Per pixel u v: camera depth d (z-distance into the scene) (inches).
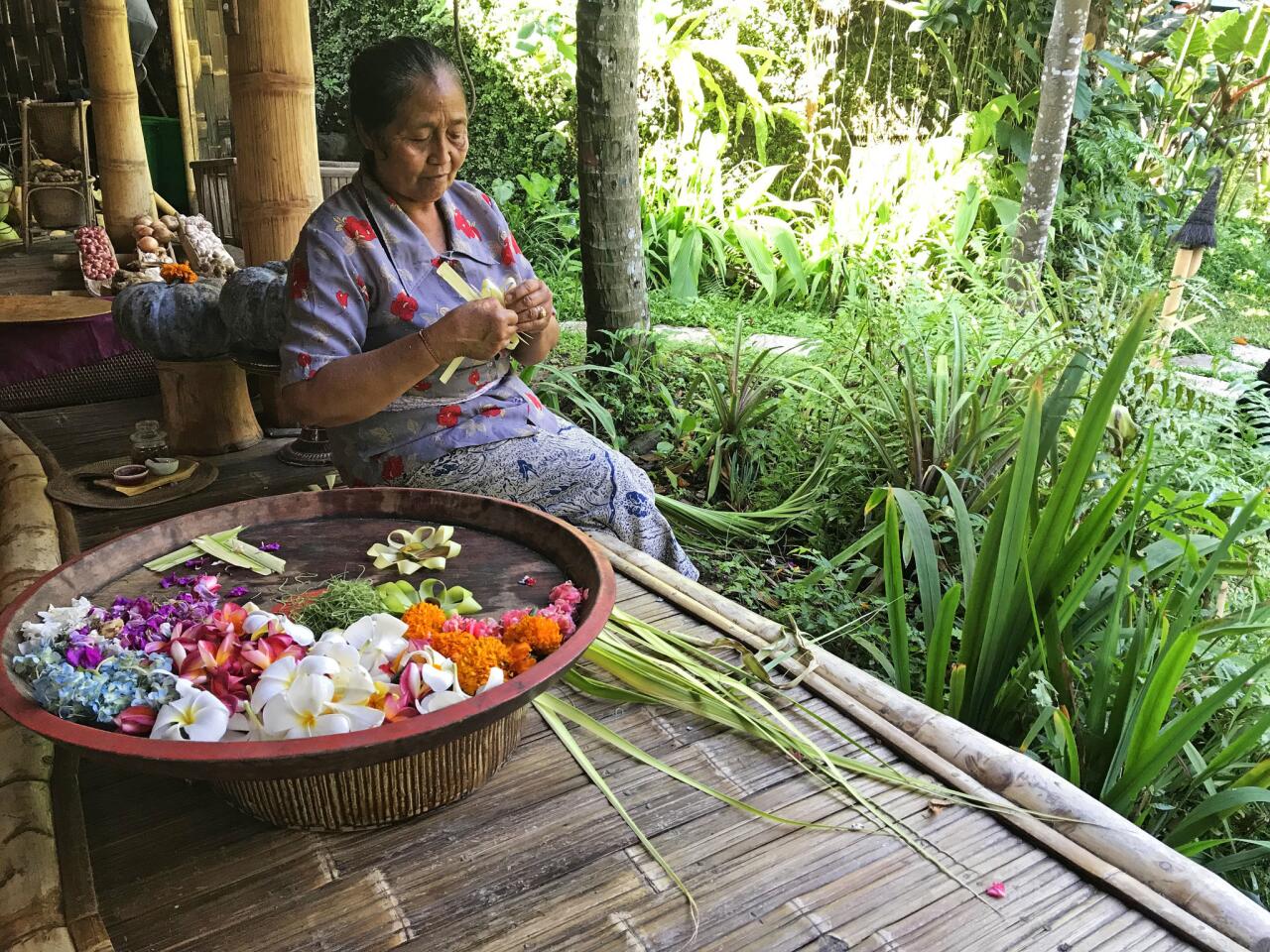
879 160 239.8
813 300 238.2
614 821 55.7
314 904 49.2
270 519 69.0
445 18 269.0
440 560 62.6
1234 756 73.1
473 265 85.4
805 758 62.2
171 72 277.4
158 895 49.5
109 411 138.0
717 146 255.9
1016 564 71.5
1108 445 107.5
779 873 52.4
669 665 67.5
